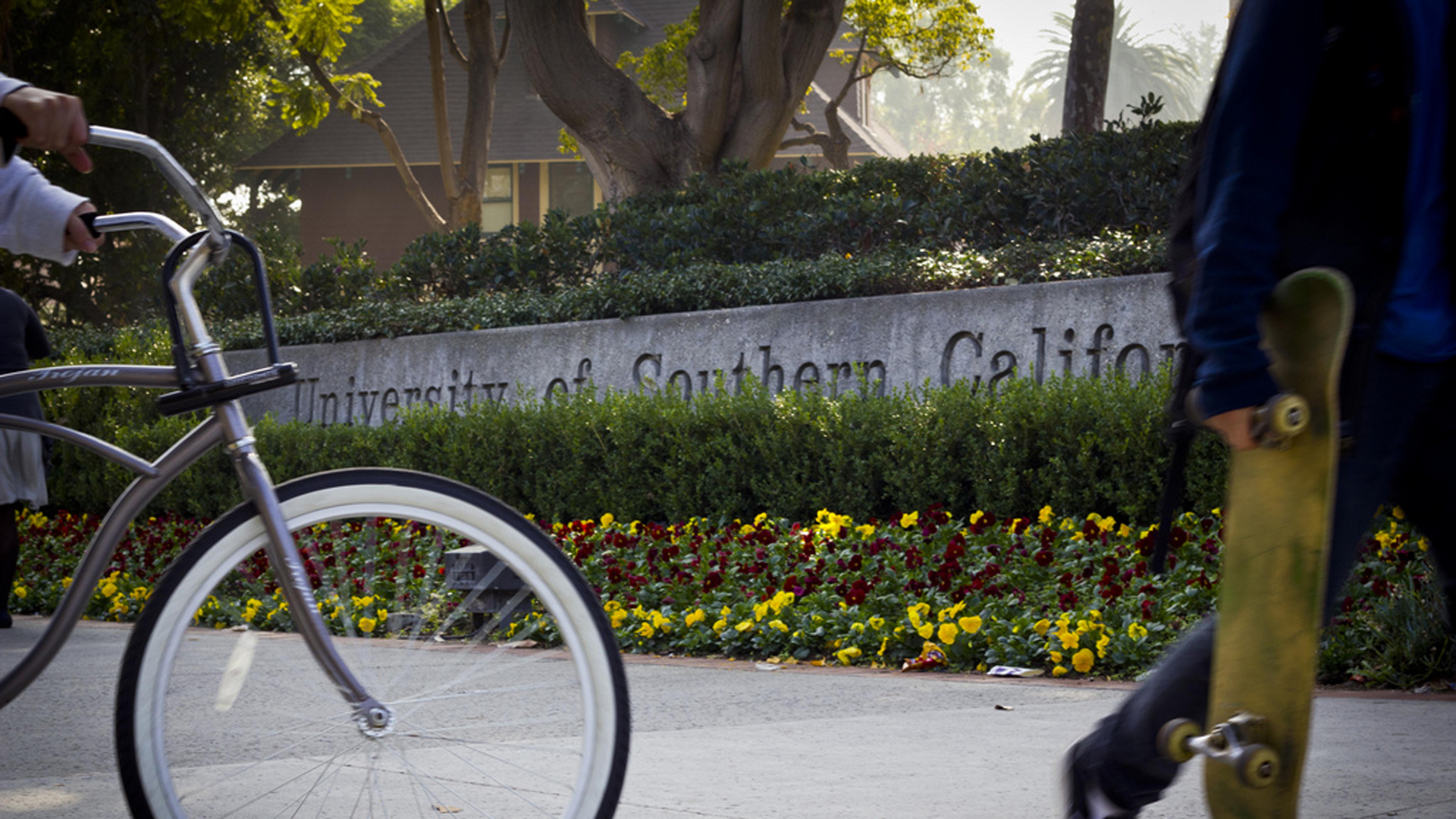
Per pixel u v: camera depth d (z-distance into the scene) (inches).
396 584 89.6
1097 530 289.4
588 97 642.8
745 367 431.5
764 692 176.2
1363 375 70.5
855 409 356.5
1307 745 65.6
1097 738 82.9
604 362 465.7
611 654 85.9
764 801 113.9
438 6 901.2
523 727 87.3
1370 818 103.0
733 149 657.6
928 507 337.7
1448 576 81.4
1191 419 71.1
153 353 512.4
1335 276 63.6
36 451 257.1
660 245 528.7
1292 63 68.0
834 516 314.0
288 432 479.8
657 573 289.1
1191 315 69.2
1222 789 66.6
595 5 1334.9
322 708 87.0
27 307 265.1
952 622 208.4
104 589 306.2
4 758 137.2
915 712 157.9
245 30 927.0
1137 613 210.5
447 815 86.7
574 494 401.7
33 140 76.2
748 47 640.4
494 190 1379.2
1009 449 326.6
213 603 85.3
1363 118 69.9
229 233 84.0
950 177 498.0
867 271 420.5
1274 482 65.6
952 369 390.6
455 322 517.3
